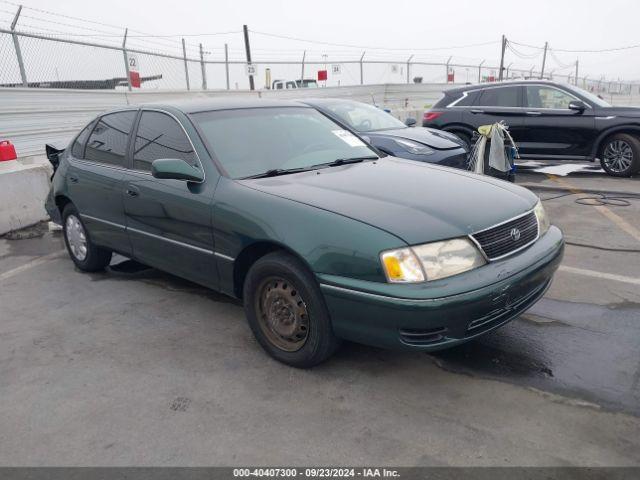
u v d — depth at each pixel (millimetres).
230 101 4371
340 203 3076
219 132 3869
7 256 5906
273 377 3199
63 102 12711
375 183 3432
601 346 3369
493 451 2479
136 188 4109
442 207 3045
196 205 3582
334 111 7930
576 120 9062
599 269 4648
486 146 7656
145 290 4691
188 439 2680
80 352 3629
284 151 3928
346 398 2953
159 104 4281
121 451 2617
